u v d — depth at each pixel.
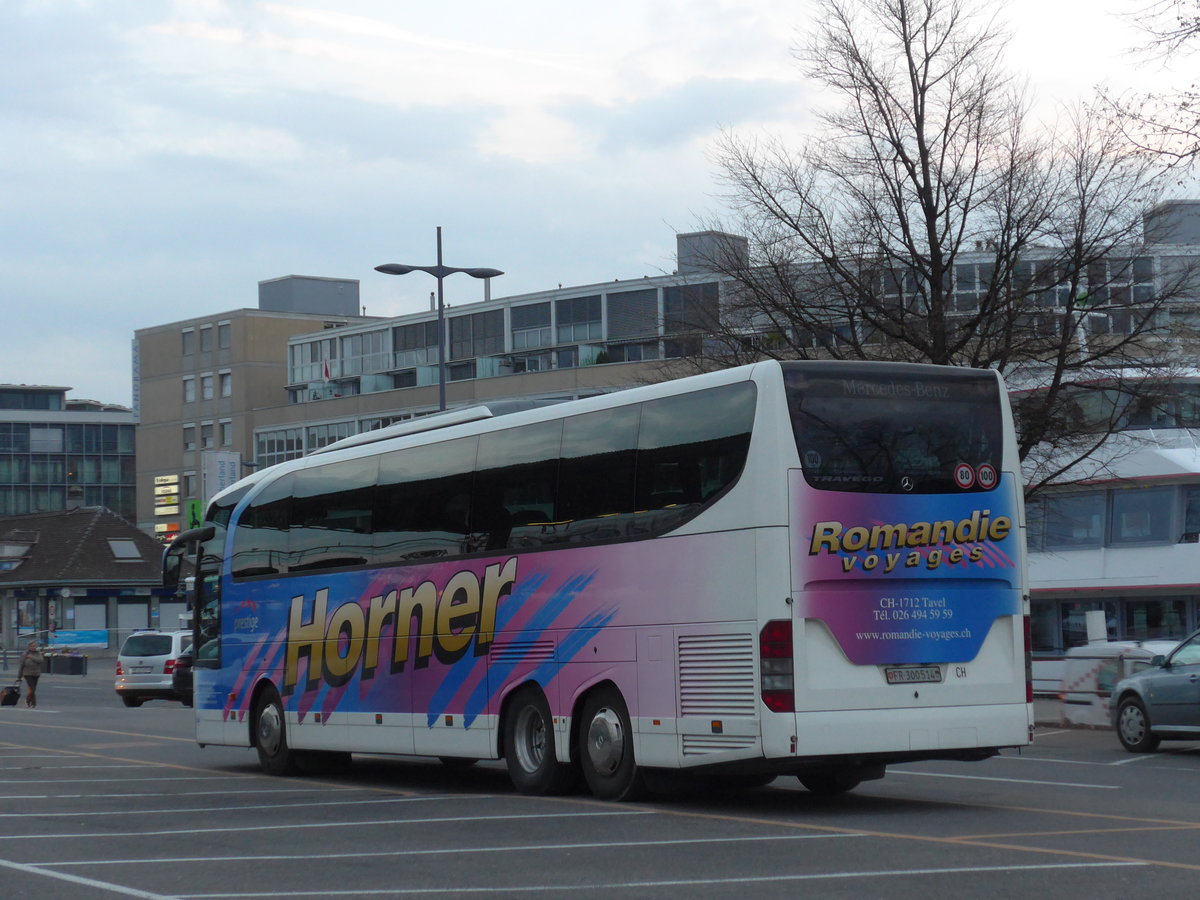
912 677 12.68
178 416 105.62
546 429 14.98
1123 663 25.70
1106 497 36.62
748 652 12.40
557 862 10.14
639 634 13.51
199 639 20.80
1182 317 27.02
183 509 105.12
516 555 15.17
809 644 12.33
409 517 16.88
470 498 15.93
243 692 19.62
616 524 13.91
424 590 16.45
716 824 12.07
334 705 17.78
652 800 14.09
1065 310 26.34
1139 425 35.50
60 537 81.81
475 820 12.82
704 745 12.73
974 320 26.05
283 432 93.19
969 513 13.09
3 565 80.19
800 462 12.48
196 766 20.44
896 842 10.73
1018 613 13.25
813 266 27.08
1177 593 35.50
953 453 13.14
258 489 19.92
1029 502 28.23
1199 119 20.31
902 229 26.53
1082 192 25.94
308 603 18.48
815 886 8.84
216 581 20.58
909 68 26.53
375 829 12.41
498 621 15.30
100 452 145.75
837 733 12.30
